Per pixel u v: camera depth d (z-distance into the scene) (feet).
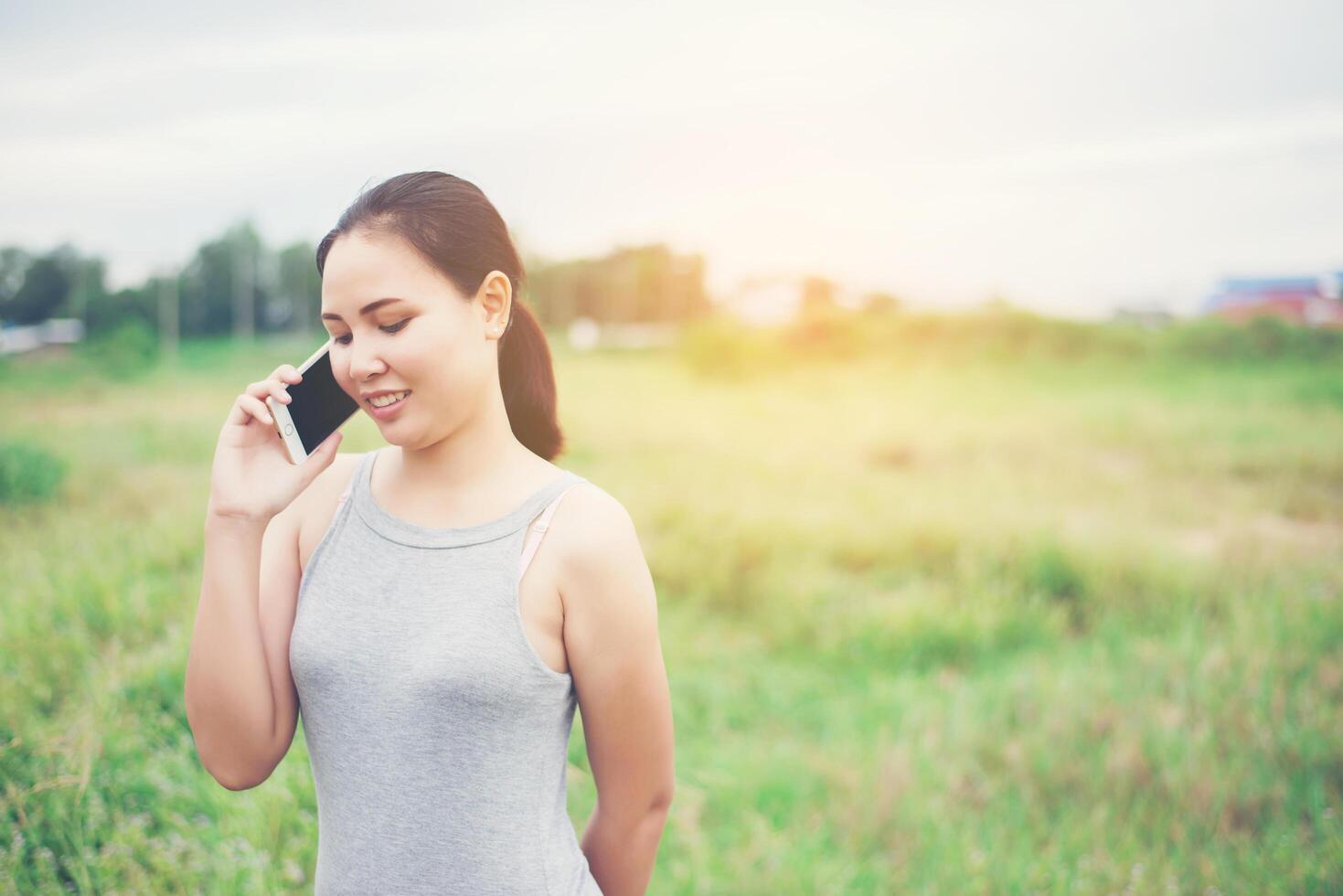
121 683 8.88
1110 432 31.17
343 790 3.54
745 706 12.05
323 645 3.51
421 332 3.30
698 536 17.71
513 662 3.36
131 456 22.57
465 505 3.63
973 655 13.99
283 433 3.60
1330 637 13.47
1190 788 9.55
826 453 28.22
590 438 29.32
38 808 6.71
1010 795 9.71
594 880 4.01
